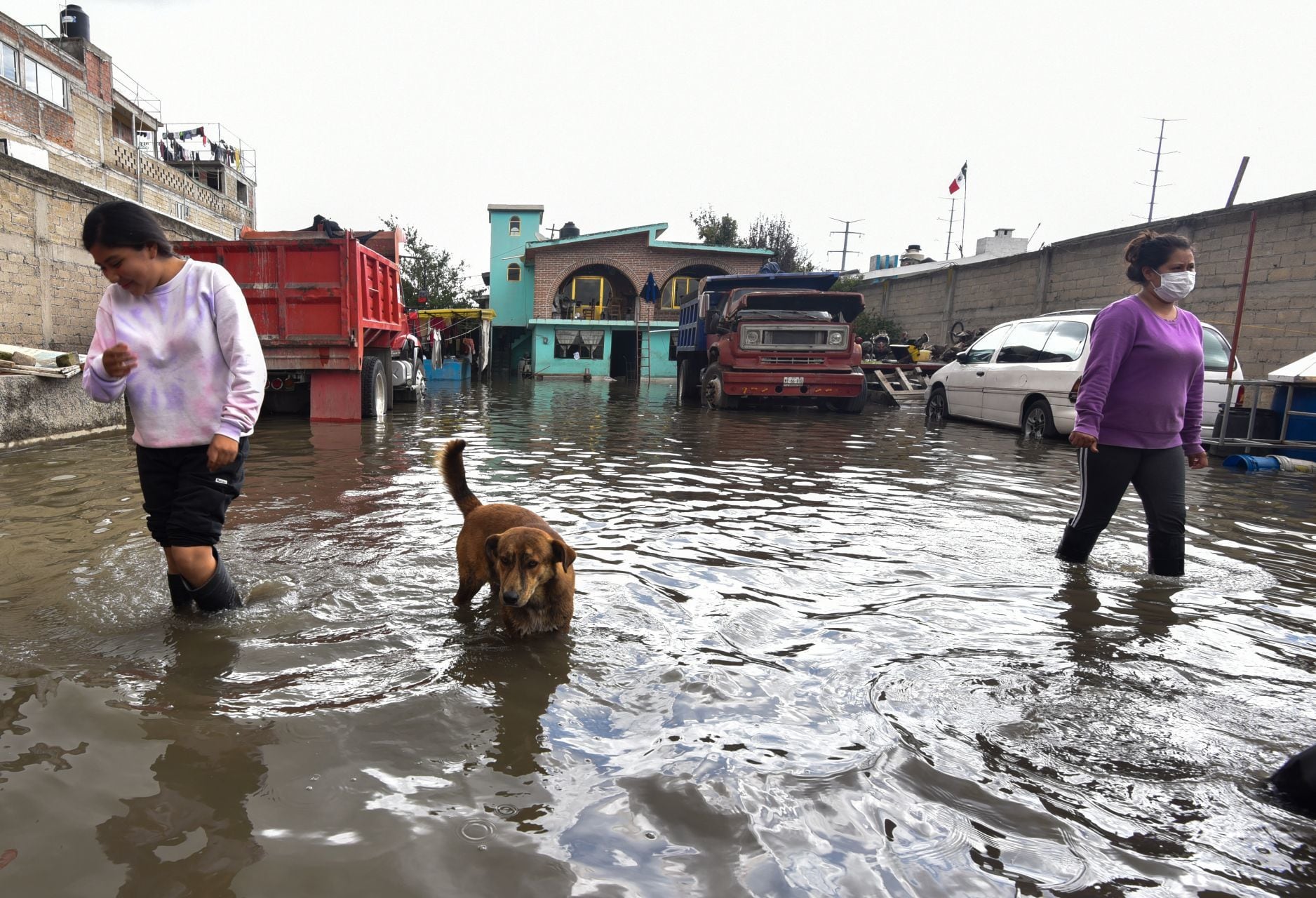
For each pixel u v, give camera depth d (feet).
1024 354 35.35
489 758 6.38
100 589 10.31
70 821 5.30
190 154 103.09
